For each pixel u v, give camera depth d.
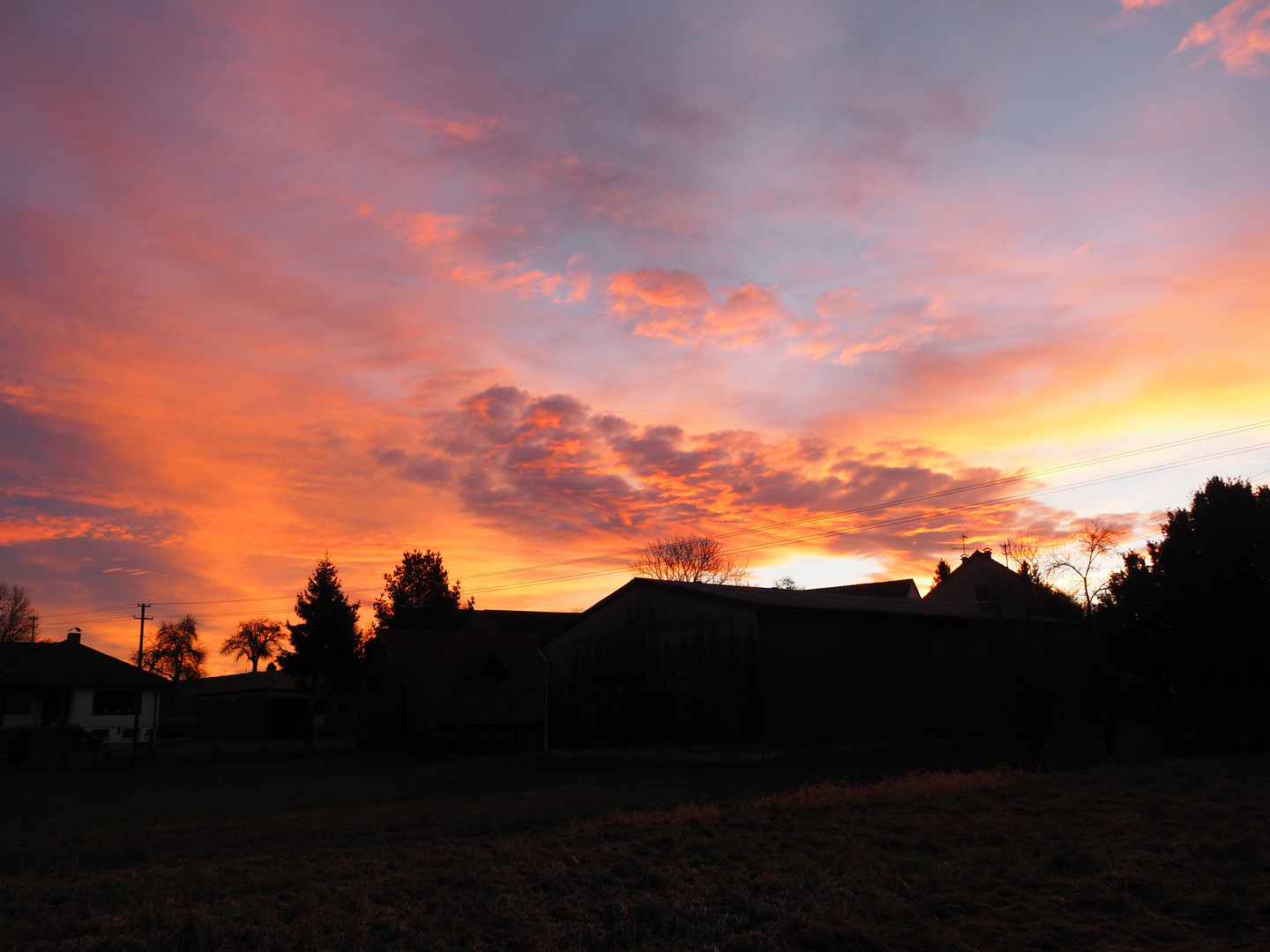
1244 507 28.27
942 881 10.30
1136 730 34.03
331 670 52.41
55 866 13.72
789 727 27.22
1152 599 29.55
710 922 9.10
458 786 25.80
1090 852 11.20
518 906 9.89
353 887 11.11
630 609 32.09
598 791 22.34
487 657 45.47
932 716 31.34
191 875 12.30
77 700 52.84
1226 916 8.55
